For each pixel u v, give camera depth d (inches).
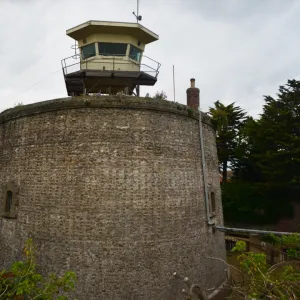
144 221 434.3
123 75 642.8
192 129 519.8
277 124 977.5
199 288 249.6
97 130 447.8
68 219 434.3
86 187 434.6
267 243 740.0
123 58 695.1
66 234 432.1
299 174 952.3
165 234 445.7
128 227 427.5
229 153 1299.2
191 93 604.1
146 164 447.8
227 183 1168.8
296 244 300.0
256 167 1124.5
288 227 944.9
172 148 477.1
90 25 667.4
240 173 1251.8
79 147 446.9
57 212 442.3
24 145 498.6
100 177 434.9
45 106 477.1
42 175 464.4
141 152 448.1
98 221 425.7
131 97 458.3
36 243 452.1
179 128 493.7
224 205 1092.5
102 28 676.1
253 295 211.3
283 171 944.9
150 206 440.5
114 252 420.5
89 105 452.1
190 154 504.4
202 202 514.3
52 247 438.0
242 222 1055.0
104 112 452.8
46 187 457.4
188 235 472.7
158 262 433.7
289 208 964.0
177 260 451.8
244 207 1042.7
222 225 608.7
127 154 443.2
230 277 602.9
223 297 502.6
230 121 1357.0
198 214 498.9
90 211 428.8
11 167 518.9
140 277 421.4
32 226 462.3
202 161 527.5
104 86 706.8
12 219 497.7
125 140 446.6
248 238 855.1
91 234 424.2
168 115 482.0
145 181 443.2
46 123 476.7
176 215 461.7
